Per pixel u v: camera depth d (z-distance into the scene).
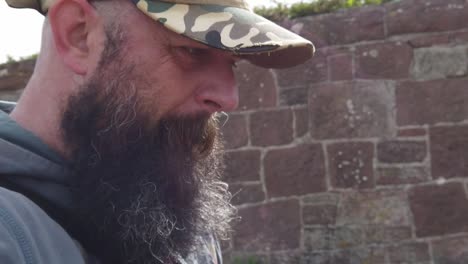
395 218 4.54
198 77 1.29
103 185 1.23
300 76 4.76
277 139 4.79
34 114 1.27
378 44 4.64
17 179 1.17
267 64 1.40
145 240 1.24
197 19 1.20
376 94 4.62
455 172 4.48
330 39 4.71
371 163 4.60
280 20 4.85
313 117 4.72
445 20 4.54
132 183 1.24
